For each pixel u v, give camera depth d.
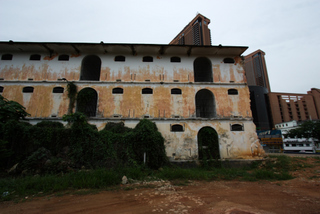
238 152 18.23
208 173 13.82
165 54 20.92
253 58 105.00
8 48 19.42
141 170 13.83
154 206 7.04
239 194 8.72
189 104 19.34
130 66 20.27
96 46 19.20
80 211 6.62
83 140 14.05
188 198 8.05
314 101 89.38
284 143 55.78
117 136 15.07
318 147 49.72
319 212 6.48
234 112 19.41
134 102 19.03
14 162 12.97
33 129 13.95
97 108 18.62
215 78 20.44
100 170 11.65
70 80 19.42
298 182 11.19
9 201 7.77
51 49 19.69
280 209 6.75
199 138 18.36
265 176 12.78
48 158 12.73
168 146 17.92
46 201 7.70
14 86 18.94
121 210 6.67
